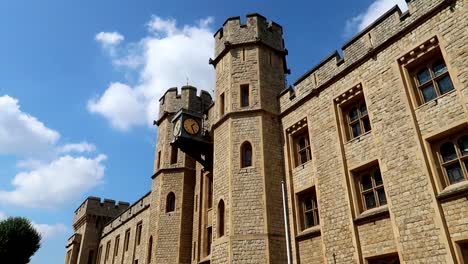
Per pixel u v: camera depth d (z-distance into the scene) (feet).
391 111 42.70
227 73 65.21
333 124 49.93
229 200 54.85
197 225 73.51
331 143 49.44
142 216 109.19
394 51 44.24
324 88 53.16
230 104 61.87
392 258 39.73
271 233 51.26
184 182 80.28
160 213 78.89
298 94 58.34
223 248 52.60
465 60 36.94
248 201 53.93
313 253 48.06
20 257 90.58
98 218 146.61
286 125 58.80
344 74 50.34
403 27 43.88
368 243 41.55
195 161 83.66
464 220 33.86
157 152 88.02
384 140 42.63
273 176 55.77
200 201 75.00
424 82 41.27
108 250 132.46
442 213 35.58
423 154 38.42
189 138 67.77
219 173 59.67
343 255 43.55
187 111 70.54
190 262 73.92
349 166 46.62
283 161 57.93
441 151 38.37
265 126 59.00
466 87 36.27
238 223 52.80
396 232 38.50
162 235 76.59
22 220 95.40
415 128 39.70
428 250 35.50
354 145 46.78
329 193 47.62
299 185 53.62
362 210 44.32
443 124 37.81
